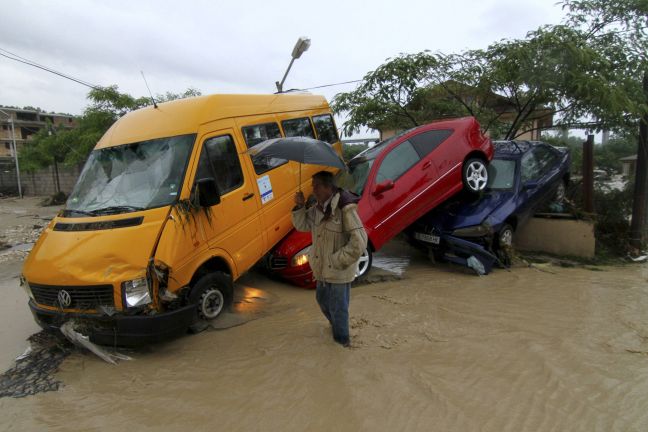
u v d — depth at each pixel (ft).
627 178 35.17
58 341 16.17
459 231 23.26
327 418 10.73
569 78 29.81
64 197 87.35
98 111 64.44
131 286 13.89
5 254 36.45
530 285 21.03
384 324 16.38
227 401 11.76
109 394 12.50
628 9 32.65
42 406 12.03
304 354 14.14
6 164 119.34
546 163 27.66
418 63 35.53
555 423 10.23
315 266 14.20
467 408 10.89
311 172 22.79
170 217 15.02
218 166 17.70
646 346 14.23
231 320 17.28
